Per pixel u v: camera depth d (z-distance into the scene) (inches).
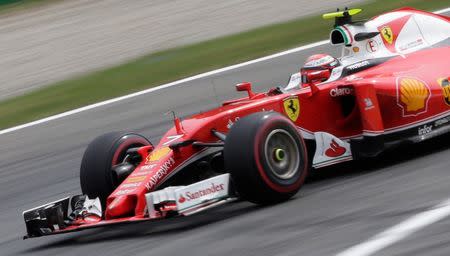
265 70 1968.5
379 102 1051.3
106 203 970.1
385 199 866.1
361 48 1139.9
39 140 1770.4
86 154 1029.2
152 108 1847.9
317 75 1072.8
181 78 2094.0
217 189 899.4
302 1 2891.2
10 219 1199.6
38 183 1417.3
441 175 924.0
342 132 1079.6
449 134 1151.6
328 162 1033.5
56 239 1019.3
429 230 725.9
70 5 3791.8
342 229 780.6
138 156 1016.2
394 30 1176.2
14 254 978.1
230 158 904.9
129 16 3257.9
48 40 3075.8
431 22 1214.3
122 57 2539.4
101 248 908.6
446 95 1103.0
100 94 2098.9
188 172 971.3
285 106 1032.8
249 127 904.9
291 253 736.3
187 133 975.6
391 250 692.1
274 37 2319.1
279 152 922.1
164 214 859.4
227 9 3014.3
